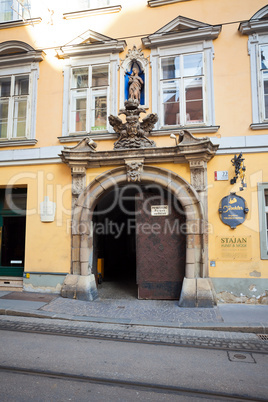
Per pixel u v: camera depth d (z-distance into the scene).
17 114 8.91
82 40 8.57
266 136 7.20
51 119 8.53
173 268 7.45
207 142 6.82
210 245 7.16
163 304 6.98
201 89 7.84
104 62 8.45
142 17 8.37
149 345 4.68
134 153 7.40
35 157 8.40
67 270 7.80
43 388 3.29
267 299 6.84
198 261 7.04
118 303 7.11
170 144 7.70
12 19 9.41
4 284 8.43
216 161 7.35
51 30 8.93
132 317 6.09
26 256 8.14
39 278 7.98
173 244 7.50
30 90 8.75
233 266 7.04
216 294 7.04
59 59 8.75
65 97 8.53
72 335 5.10
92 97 8.50
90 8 8.86
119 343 4.75
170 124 7.97
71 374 3.63
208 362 4.04
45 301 7.08
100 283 9.27
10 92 8.94
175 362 4.03
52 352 4.32
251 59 7.54
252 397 3.18
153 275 7.50
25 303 6.90
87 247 7.59
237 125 7.41
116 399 3.10
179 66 8.00
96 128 8.38
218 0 7.95
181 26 8.02
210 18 7.94
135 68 8.43
